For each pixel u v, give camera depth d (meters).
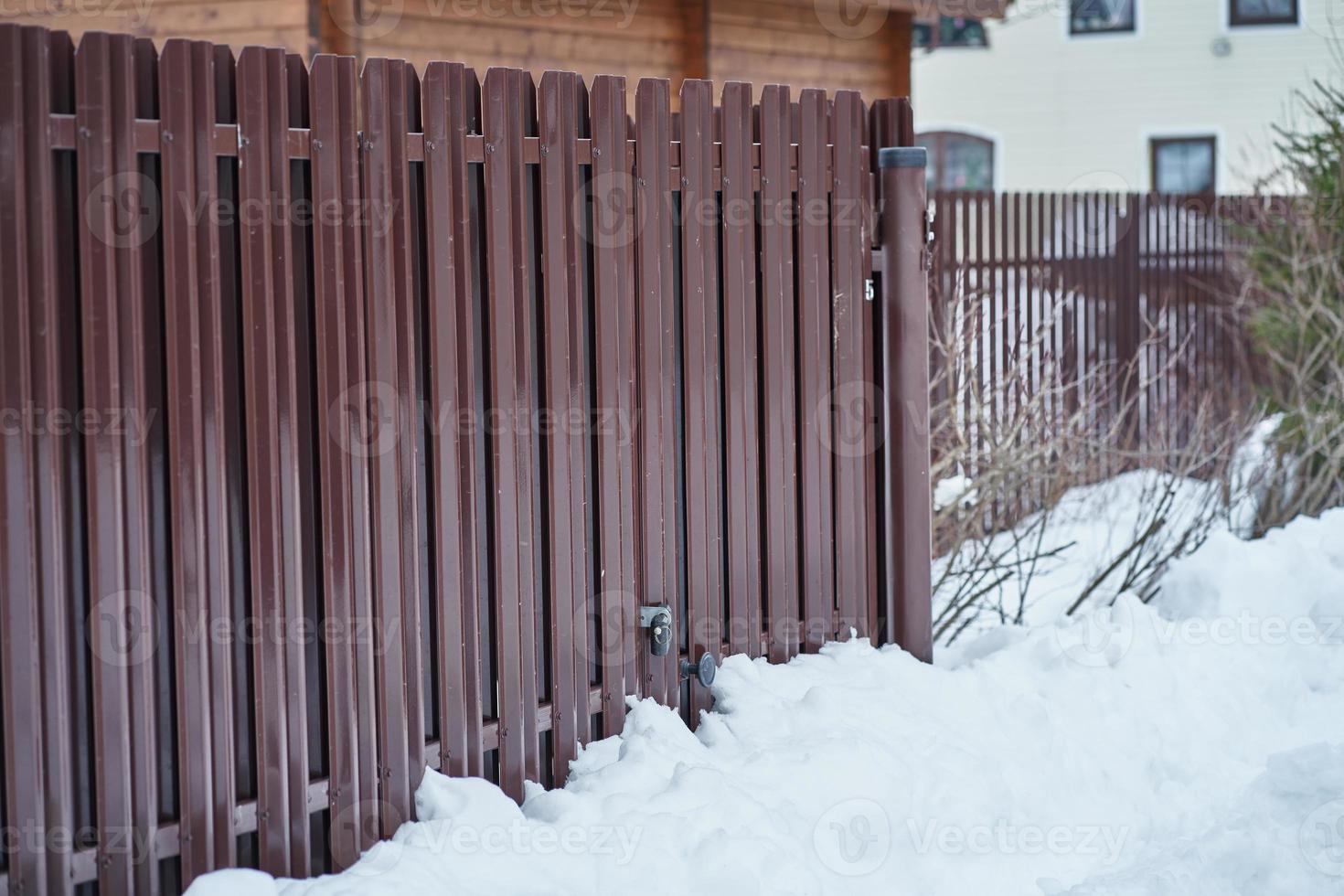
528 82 3.95
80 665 3.00
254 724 3.28
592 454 4.18
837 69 11.13
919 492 5.09
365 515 3.45
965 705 4.70
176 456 3.07
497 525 3.82
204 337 3.12
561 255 4.01
